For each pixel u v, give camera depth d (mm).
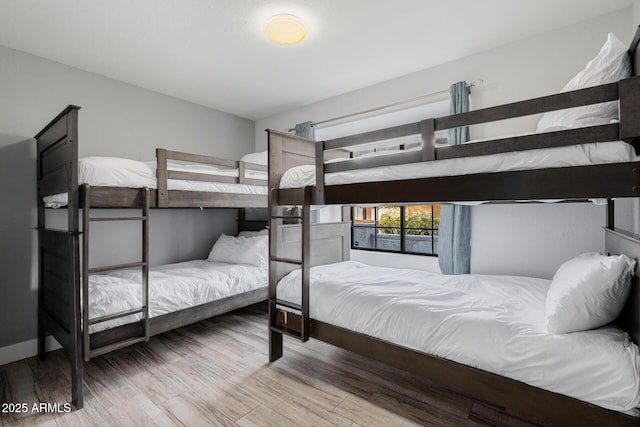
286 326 2318
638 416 1120
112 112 3068
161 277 2660
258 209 4121
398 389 1963
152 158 3367
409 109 3076
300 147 2596
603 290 1282
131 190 2184
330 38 2424
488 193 1424
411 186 1652
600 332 1310
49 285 2334
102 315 2033
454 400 1847
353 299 1993
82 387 1854
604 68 1422
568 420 1240
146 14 2078
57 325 2102
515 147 1340
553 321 1350
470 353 1482
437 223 3504
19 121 2529
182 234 3701
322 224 3088
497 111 1398
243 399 1871
